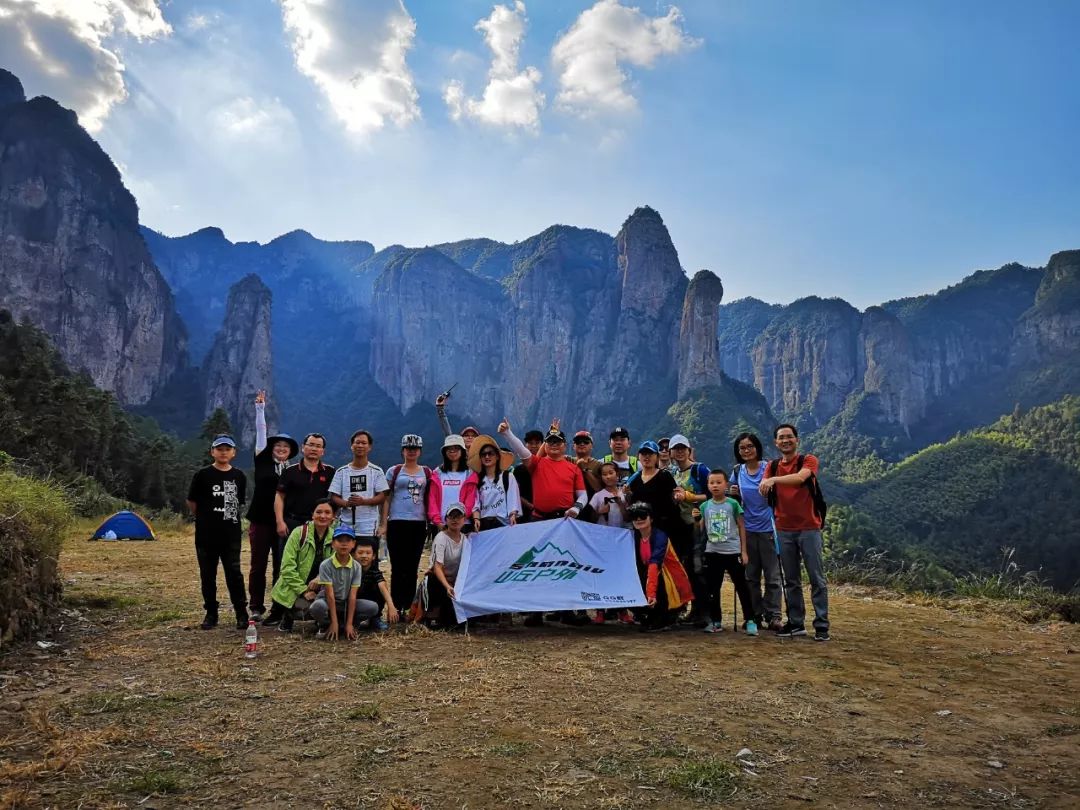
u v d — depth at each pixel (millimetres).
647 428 159750
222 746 3660
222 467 7113
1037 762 3623
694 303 156625
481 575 7160
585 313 199875
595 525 7547
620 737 3836
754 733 3955
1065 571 86625
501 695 4605
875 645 6562
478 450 7703
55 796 3037
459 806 2973
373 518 7395
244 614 6938
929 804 3107
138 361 134375
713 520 7141
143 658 5617
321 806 2973
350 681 4945
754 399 159750
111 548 16938
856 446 189125
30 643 6039
